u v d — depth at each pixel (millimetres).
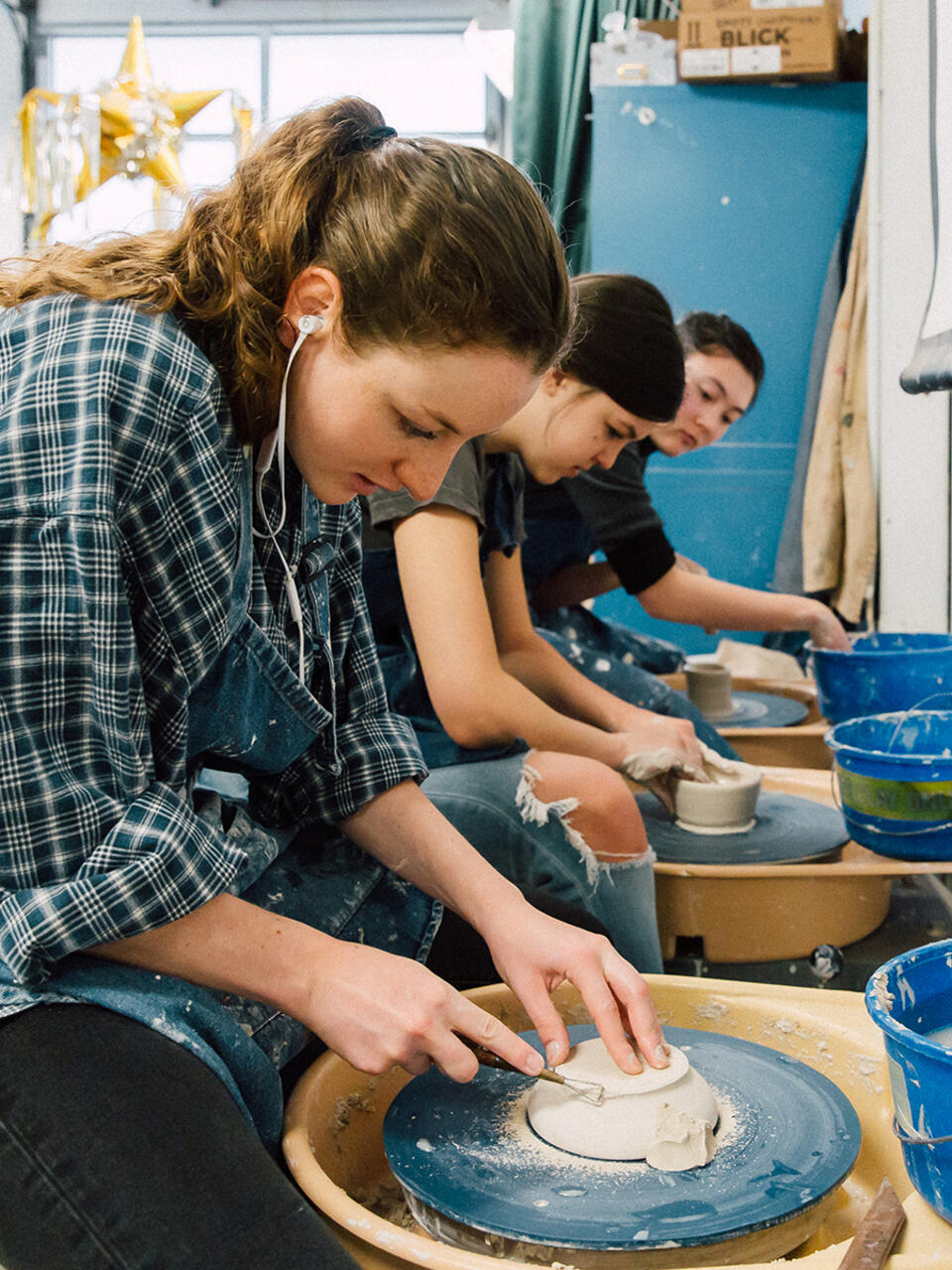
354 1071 1063
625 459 2209
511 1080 1044
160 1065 789
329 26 5301
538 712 1519
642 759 1688
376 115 1015
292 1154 887
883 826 1540
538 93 4465
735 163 3717
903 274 2812
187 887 843
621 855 1412
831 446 3535
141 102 4027
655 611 2334
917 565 2898
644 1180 863
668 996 1152
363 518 1680
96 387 836
